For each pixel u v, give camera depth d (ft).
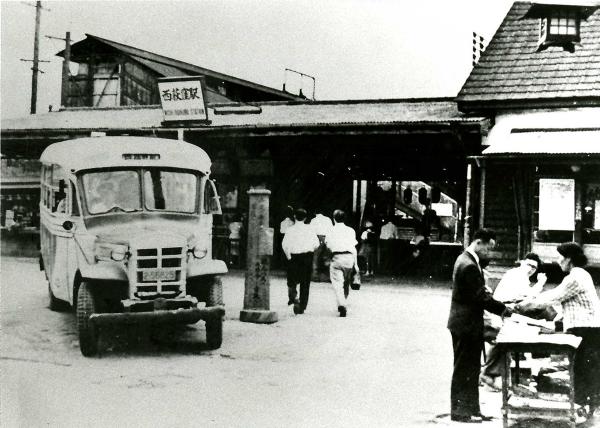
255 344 36.76
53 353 34.01
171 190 36.68
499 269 53.78
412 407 26.35
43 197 43.88
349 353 35.09
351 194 77.87
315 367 32.17
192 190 37.19
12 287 52.54
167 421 24.75
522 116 55.83
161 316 32.81
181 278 33.68
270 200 74.69
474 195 56.90
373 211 77.66
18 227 74.69
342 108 70.44
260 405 26.35
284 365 32.55
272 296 54.29
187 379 30.14
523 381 27.45
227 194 74.69
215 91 87.97
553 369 28.19
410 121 58.59
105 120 73.20
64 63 84.79
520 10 60.75
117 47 83.10
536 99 54.65
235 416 24.90
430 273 74.33
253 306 42.93
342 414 25.39
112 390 28.35
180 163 37.06
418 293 56.75
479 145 58.23
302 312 45.83
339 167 75.87
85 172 35.73
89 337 33.17
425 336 39.37
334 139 69.77
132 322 32.40
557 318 29.68
